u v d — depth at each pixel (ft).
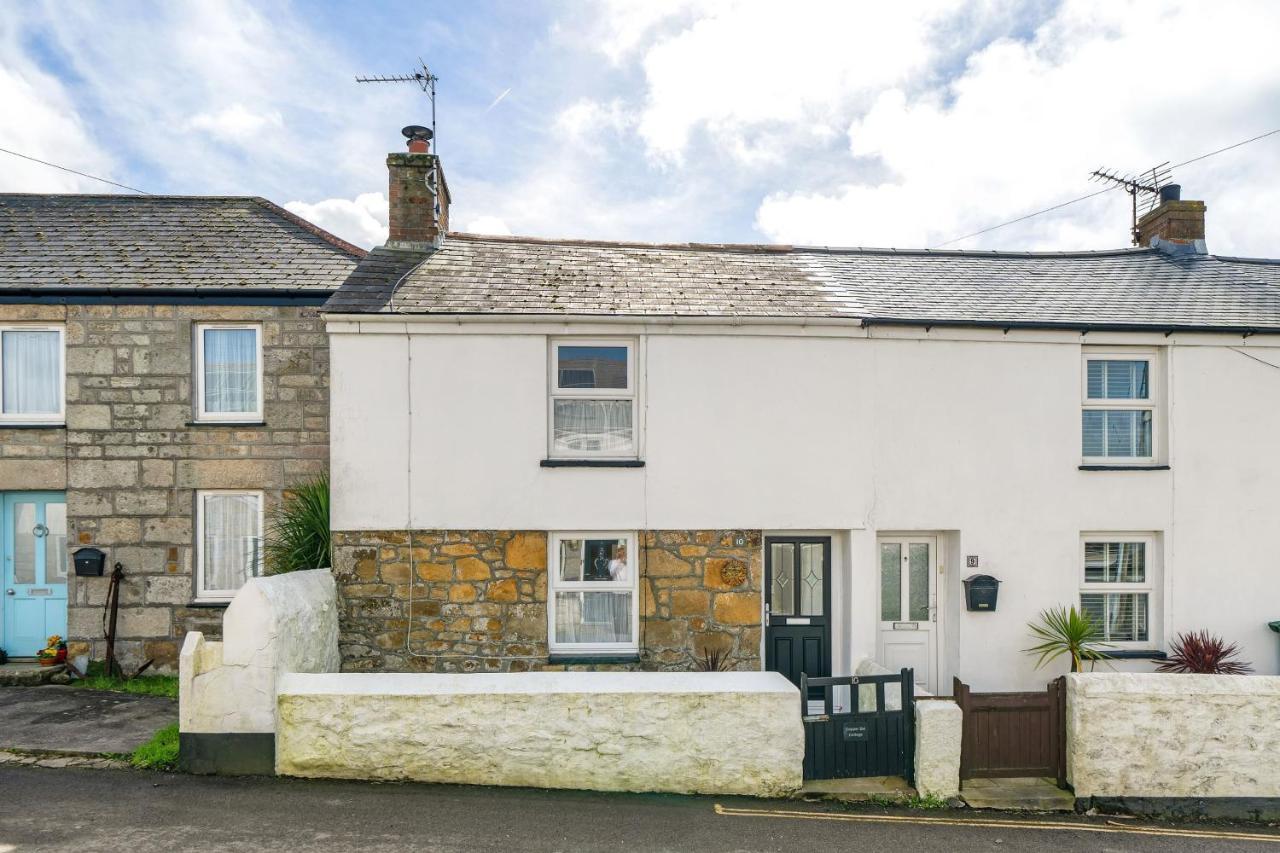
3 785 18.31
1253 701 20.22
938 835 18.04
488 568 26.40
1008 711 20.53
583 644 26.99
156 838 15.93
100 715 23.75
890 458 27.63
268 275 30.81
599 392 27.35
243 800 17.85
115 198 36.04
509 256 32.14
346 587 26.07
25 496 30.30
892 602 28.63
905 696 20.52
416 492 26.35
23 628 30.14
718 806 18.85
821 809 19.07
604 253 33.42
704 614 26.86
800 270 32.76
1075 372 28.37
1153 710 20.11
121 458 29.60
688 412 27.07
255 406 30.63
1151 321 28.43
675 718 19.34
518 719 19.15
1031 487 28.07
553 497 26.61
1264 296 31.27
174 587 29.50
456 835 16.67
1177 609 28.27
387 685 19.42
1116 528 28.35
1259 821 19.95
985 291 31.17
